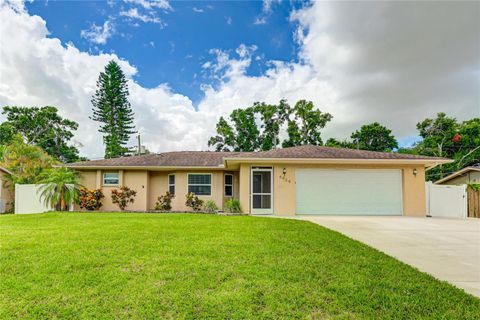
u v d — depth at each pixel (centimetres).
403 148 3816
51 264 489
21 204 1548
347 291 397
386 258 568
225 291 391
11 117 3650
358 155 1514
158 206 1703
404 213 1468
